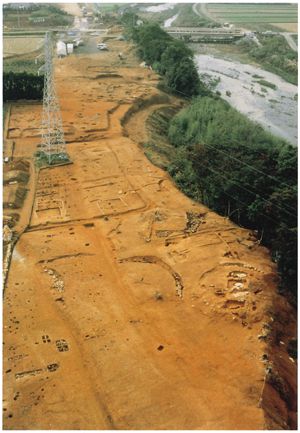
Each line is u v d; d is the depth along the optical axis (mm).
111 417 25328
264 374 27703
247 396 26297
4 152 56844
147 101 78438
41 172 52969
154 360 28781
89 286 35094
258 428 24359
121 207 46250
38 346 29797
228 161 47156
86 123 65875
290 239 38344
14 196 47094
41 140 59875
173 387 27000
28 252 39156
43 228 43000
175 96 87438
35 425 24891
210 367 28406
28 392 26734
